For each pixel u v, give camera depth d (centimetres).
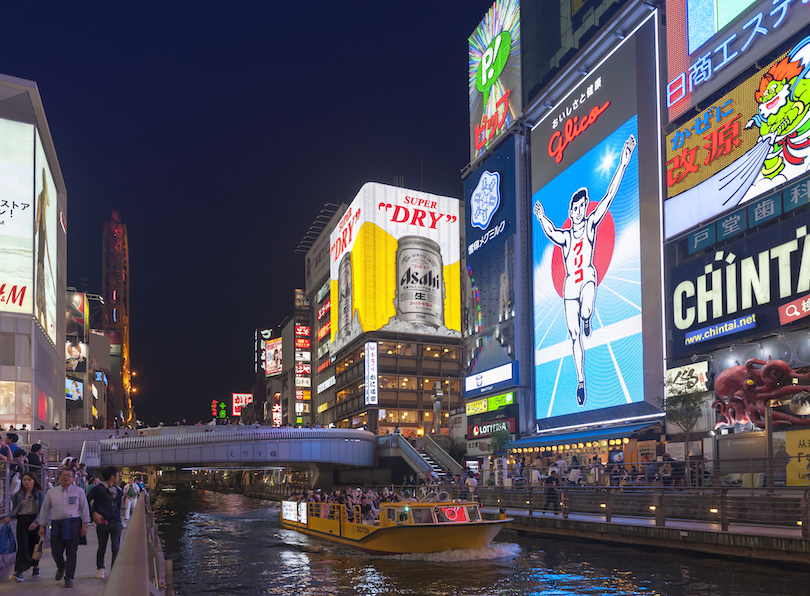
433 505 2923
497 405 7938
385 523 3038
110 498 1430
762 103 4728
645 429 5322
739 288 4753
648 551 2623
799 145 4412
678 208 5428
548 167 7406
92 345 15888
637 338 5781
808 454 2655
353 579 2428
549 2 8050
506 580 2258
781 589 1878
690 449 4288
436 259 11600
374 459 8006
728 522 2652
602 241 6359
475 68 9306
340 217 13475
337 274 12862
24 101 7044
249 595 2244
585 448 6075
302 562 2933
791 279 4341
